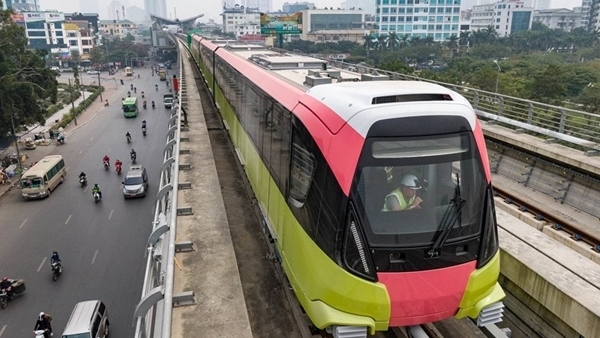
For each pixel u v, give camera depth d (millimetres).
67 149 39469
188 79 30953
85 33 112812
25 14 108125
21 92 31422
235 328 5344
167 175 8375
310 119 5336
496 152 14594
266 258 7652
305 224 5145
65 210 26031
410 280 4555
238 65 13055
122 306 16703
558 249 7824
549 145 12711
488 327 5996
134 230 23344
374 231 4512
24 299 17188
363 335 4695
